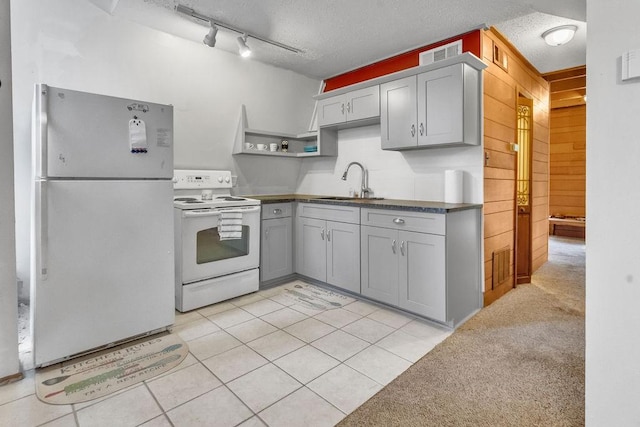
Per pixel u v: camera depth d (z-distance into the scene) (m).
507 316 2.78
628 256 1.18
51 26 2.53
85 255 2.05
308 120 4.41
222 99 3.52
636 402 1.18
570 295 3.30
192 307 2.83
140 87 2.99
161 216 2.35
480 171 2.86
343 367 2.00
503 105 3.20
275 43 3.21
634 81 1.14
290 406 1.65
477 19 2.73
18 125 2.49
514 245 3.48
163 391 1.77
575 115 6.52
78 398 1.71
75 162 1.99
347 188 3.93
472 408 1.64
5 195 1.82
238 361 2.06
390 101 3.07
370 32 2.99
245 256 3.18
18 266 2.58
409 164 3.33
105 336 2.15
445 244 2.43
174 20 2.83
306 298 3.15
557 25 2.85
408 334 2.44
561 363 2.04
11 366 1.84
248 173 3.94
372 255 2.90
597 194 1.23
